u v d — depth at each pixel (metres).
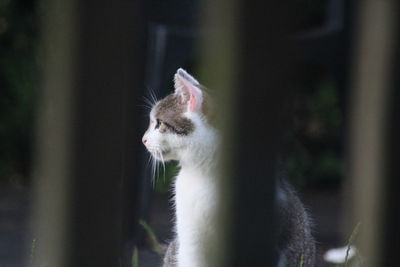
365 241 1.89
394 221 1.82
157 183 8.06
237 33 1.55
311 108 9.00
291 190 3.61
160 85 4.98
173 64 5.03
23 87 8.45
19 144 8.74
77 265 1.76
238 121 1.62
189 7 5.03
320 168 8.77
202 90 3.47
